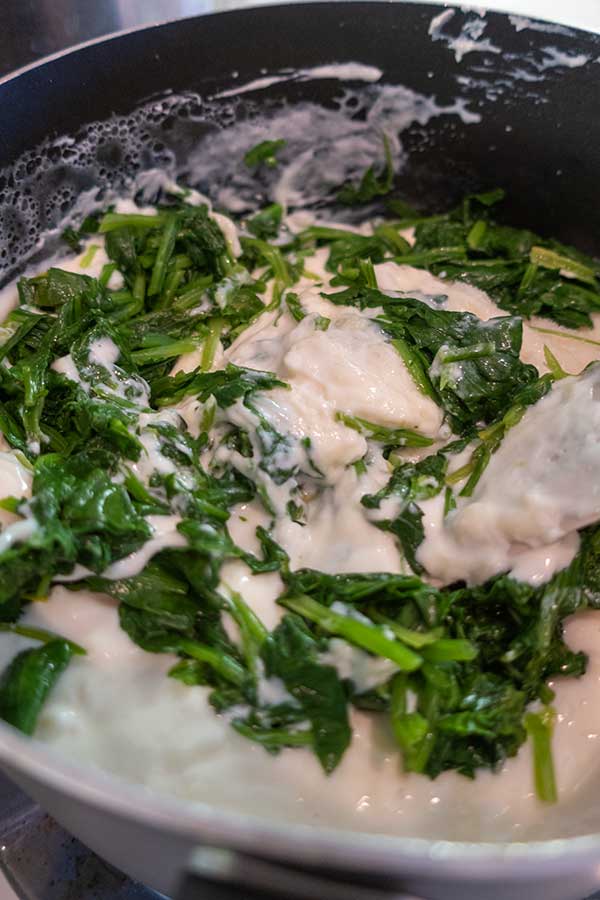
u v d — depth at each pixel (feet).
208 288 1.38
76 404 1.17
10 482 1.08
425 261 1.47
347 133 1.49
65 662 1.06
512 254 1.48
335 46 1.38
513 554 1.11
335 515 1.16
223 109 1.41
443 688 1.05
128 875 1.07
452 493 1.16
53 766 0.81
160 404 1.24
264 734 1.05
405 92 1.44
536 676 1.10
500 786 1.07
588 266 1.46
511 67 1.38
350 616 1.06
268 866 0.81
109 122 1.35
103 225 1.42
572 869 0.79
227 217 1.48
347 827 1.03
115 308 1.35
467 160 1.49
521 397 1.20
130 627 1.08
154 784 1.03
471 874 0.78
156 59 1.32
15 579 1.03
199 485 1.13
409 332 1.26
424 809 1.05
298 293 1.36
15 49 1.40
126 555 1.07
